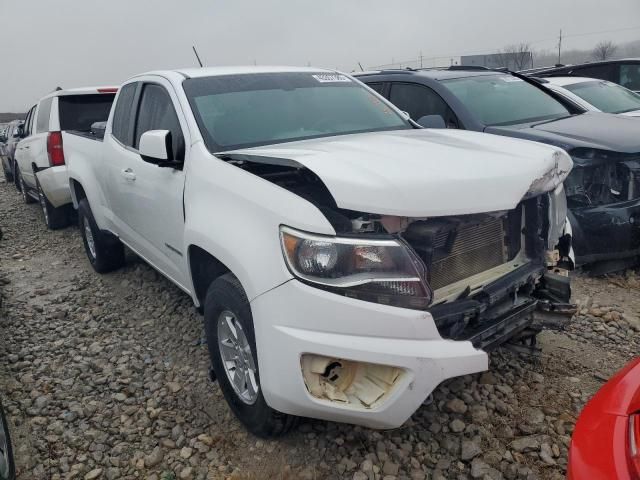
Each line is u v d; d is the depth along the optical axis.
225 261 2.68
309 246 2.32
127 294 5.10
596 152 4.58
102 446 2.97
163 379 3.59
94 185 5.14
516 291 2.86
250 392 2.82
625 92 7.86
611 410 1.88
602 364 3.47
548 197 2.96
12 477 2.35
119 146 4.50
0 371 3.80
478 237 2.77
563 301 3.09
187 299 4.84
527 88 6.47
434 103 6.07
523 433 2.86
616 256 4.58
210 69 4.06
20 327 4.52
